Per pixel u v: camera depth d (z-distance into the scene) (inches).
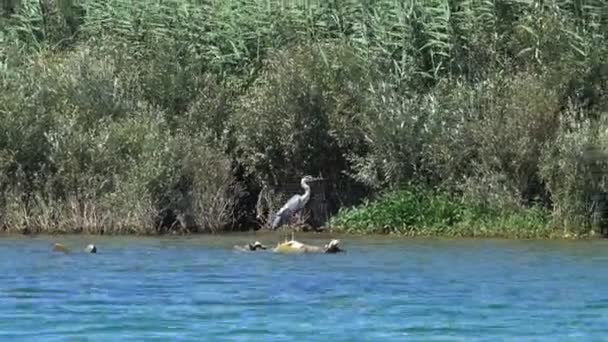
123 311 1633.9
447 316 1615.4
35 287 1860.2
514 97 2733.8
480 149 2743.6
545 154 2682.1
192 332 1487.5
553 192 2691.9
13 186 2802.7
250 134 2856.8
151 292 1811.0
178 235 2748.5
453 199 2780.5
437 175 2807.6
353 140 2849.4
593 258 2284.7
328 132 2842.0
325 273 2043.6
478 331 1510.8
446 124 2787.9
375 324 1551.4
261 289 1845.5
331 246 2379.4
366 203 2844.5
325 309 1662.2
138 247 2474.2
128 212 2753.4
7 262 2190.0
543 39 2832.2
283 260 2241.6
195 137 2837.1
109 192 2778.1
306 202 2623.0
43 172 2802.7
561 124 2709.2
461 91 2807.6
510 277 2009.1
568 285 1911.9
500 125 2733.8
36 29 3174.2
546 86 2760.8
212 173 2822.3
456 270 2096.5
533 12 2869.1
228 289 1844.2
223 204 2832.2
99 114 2878.9
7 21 3213.6
